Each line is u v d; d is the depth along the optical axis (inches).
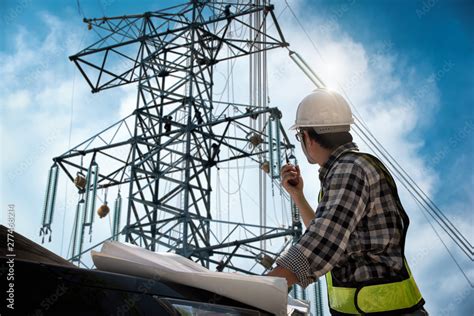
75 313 49.6
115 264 64.1
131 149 708.7
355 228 77.6
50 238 593.6
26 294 48.2
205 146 712.4
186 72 759.7
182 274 61.9
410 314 74.2
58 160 674.8
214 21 748.0
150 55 762.8
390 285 74.5
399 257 76.8
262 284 63.8
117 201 665.6
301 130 89.3
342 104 89.1
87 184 645.9
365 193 76.5
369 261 76.3
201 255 595.2
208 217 665.0
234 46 758.5
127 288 54.6
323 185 85.8
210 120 721.0
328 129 86.7
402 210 80.0
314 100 89.4
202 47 764.0
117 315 51.8
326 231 72.4
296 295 229.9
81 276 52.3
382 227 77.1
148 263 63.3
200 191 676.7
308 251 71.3
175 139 689.0
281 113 610.5
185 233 597.9
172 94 727.7
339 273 78.0
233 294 64.2
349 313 76.2
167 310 55.1
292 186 108.0
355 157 80.0
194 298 59.6
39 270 50.3
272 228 577.3
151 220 661.3
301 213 106.8
